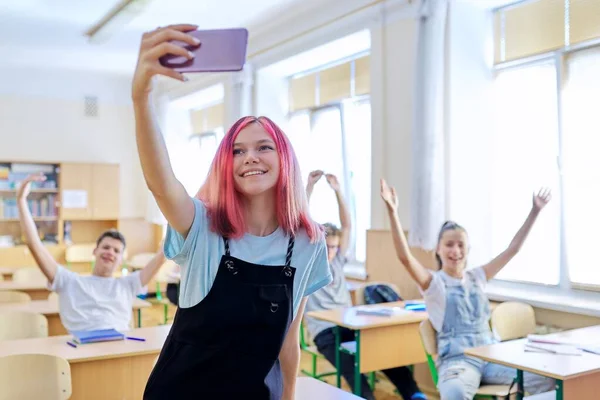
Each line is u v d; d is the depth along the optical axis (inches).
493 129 173.9
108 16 230.1
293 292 48.9
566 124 153.1
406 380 146.5
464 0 169.8
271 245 48.5
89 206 320.5
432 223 164.9
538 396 100.7
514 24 168.1
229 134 48.8
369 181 218.2
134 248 343.6
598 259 146.6
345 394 75.2
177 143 351.6
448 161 169.0
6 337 122.4
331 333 150.8
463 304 122.7
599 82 145.9
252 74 261.7
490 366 119.5
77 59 302.8
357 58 224.4
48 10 225.9
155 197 42.7
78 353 102.9
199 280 46.1
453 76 168.9
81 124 332.2
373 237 191.2
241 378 45.8
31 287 191.2
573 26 151.8
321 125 242.4
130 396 105.8
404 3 183.3
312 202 241.8
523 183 165.5
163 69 35.5
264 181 47.3
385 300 165.0
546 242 158.1
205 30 36.5
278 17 233.0
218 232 46.7
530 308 141.6
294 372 56.9
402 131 184.4
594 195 147.2
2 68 312.8
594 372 92.8
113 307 129.5
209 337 45.6
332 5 212.2
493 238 173.6
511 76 169.2
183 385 45.9
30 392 87.8
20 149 317.4
